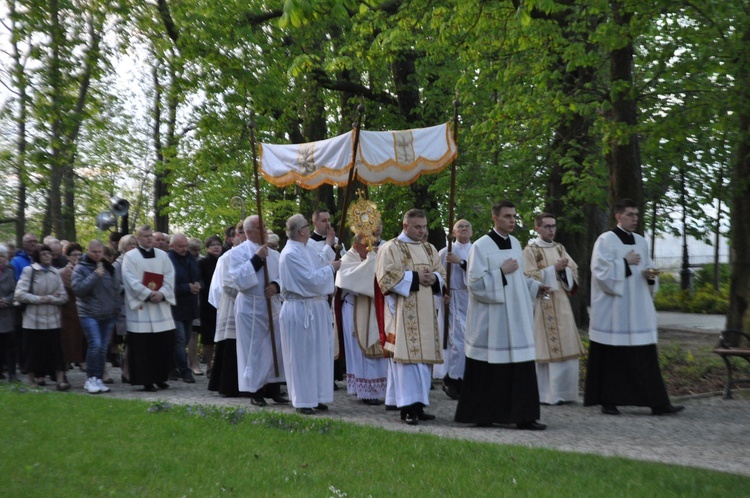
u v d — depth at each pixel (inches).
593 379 386.3
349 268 408.2
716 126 486.3
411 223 362.3
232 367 429.4
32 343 464.1
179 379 518.9
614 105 506.3
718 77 498.9
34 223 1446.9
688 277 1149.1
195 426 305.6
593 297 390.6
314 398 375.9
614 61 505.7
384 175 428.8
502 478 238.4
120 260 487.5
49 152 732.0
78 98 802.2
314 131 887.7
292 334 374.6
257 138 821.2
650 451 292.0
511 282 344.8
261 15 777.6
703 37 484.7
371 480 237.9
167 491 224.1
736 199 512.7
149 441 279.6
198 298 531.2
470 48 580.1
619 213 394.6
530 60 554.6
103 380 498.9
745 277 506.0
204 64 773.3
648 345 381.7
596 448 297.0
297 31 773.9
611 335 382.0
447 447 276.2
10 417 317.1
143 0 791.1
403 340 348.2
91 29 762.8
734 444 305.7
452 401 423.5
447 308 407.5
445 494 223.3
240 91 776.3
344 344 422.0
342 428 306.3
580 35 523.2
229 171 986.7
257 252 403.2
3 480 231.0
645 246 392.8
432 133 401.1
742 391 429.7
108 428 297.9
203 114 804.6
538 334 417.7
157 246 525.0
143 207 1398.9
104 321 459.5
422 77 789.2
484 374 342.3
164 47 796.0
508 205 350.0
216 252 535.2
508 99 579.5
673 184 943.0
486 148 726.5
